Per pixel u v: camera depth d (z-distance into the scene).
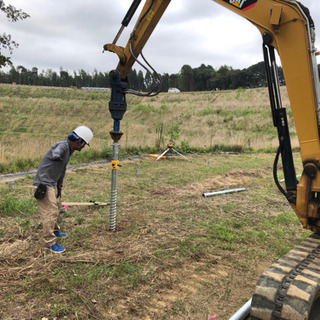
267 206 6.54
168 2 3.90
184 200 6.75
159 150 14.66
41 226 4.79
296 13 2.67
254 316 2.41
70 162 11.11
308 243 3.18
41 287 3.15
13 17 16.06
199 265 3.87
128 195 6.98
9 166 9.92
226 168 10.98
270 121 27.91
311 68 2.68
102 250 4.08
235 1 2.96
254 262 4.00
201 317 2.87
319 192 2.77
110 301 3.01
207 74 93.38
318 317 2.69
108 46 4.34
